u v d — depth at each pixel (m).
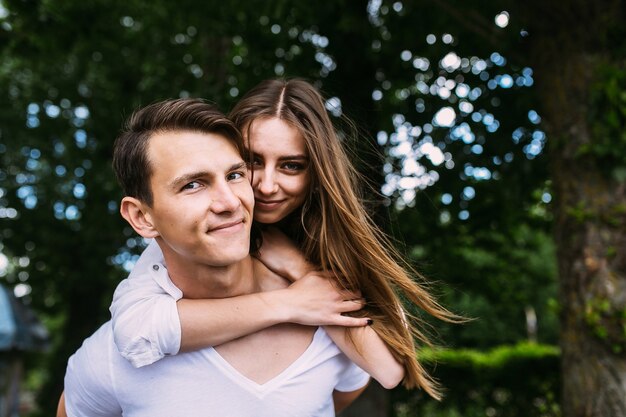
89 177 10.83
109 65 8.99
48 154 11.59
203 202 1.18
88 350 1.38
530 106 5.00
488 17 4.90
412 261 1.85
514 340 19.66
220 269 1.30
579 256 3.60
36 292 14.26
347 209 1.45
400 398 7.87
